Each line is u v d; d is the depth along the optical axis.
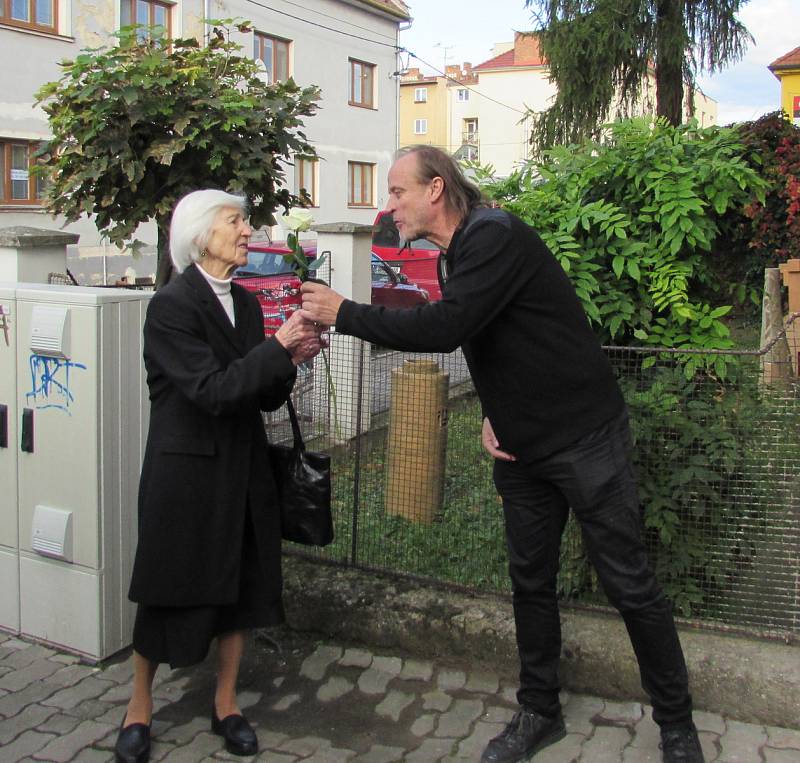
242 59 4.82
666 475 3.15
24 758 2.77
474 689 3.16
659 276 3.30
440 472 3.71
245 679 3.26
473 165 3.82
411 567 3.62
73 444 3.29
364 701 3.10
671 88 17.83
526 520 2.74
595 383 2.55
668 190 3.29
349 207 26.75
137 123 4.51
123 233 4.70
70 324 3.25
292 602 3.54
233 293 2.86
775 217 3.57
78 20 17.08
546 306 2.47
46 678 3.25
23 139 16.31
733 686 2.89
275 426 4.04
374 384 3.84
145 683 2.79
